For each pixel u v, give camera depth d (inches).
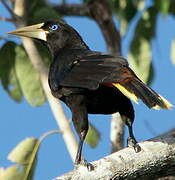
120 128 551.2
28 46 544.1
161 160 417.7
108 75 446.9
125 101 476.7
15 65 549.3
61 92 481.1
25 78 548.4
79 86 458.9
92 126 537.0
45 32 546.6
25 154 506.0
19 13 564.4
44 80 534.9
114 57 468.1
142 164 416.8
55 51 540.4
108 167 416.2
